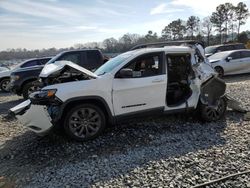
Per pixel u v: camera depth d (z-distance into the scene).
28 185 3.78
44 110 4.93
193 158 4.34
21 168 4.32
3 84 14.36
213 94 6.18
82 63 10.24
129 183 3.67
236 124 6.02
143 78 5.49
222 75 14.27
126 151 4.74
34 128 5.09
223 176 3.73
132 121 6.03
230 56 14.39
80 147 4.98
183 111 5.98
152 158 4.41
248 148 4.64
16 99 11.54
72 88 5.03
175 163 4.20
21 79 10.17
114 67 5.48
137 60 5.56
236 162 4.13
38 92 5.05
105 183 3.71
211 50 18.83
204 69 6.14
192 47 6.10
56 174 4.04
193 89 6.04
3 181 3.93
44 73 5.54
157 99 5.63
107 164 4.27
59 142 5.28
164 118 6.54
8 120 7.44
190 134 5.48
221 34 65.31
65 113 5.10
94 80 5.19
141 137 5.38
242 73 14.74
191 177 3.75
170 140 5.18
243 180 3.61
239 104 6.91
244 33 56.47
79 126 5.16
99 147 4.96
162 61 5.70
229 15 64.19
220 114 6.32
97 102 5.29
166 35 68.62
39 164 4.42
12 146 5.32
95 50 10.52
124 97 5.38
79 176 3.94
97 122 5.27
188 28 68.50
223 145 4.82
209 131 5.62
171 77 6.15
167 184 3.59
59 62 5.85
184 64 6.10
